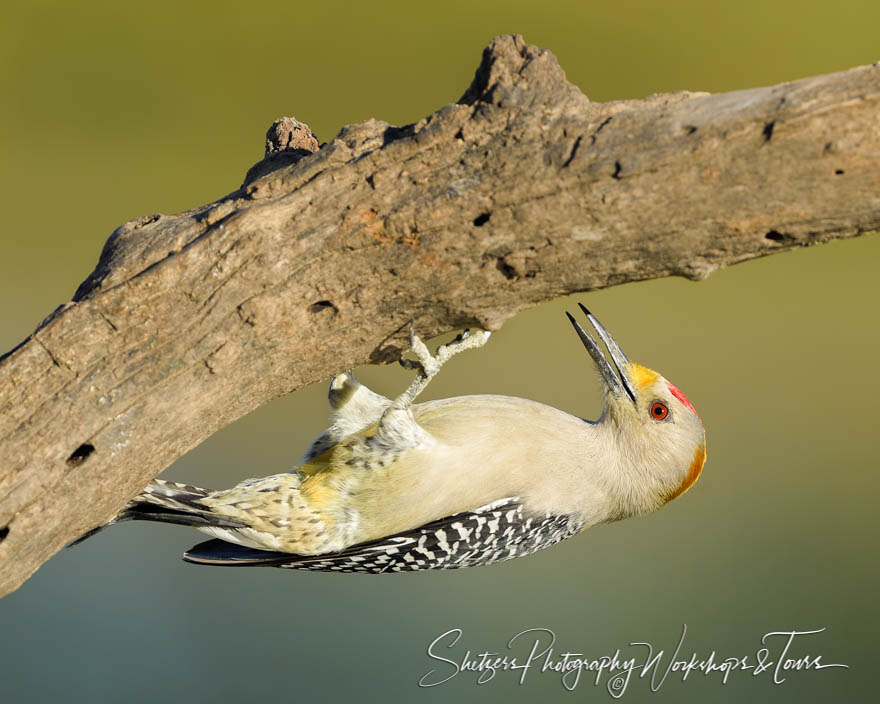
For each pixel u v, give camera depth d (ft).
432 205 14.75
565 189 14.74
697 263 14.76
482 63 14.76
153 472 14.79
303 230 14.76
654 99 14.75
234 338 14.78
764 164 14.73
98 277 14.78
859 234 14.75
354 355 14.82
